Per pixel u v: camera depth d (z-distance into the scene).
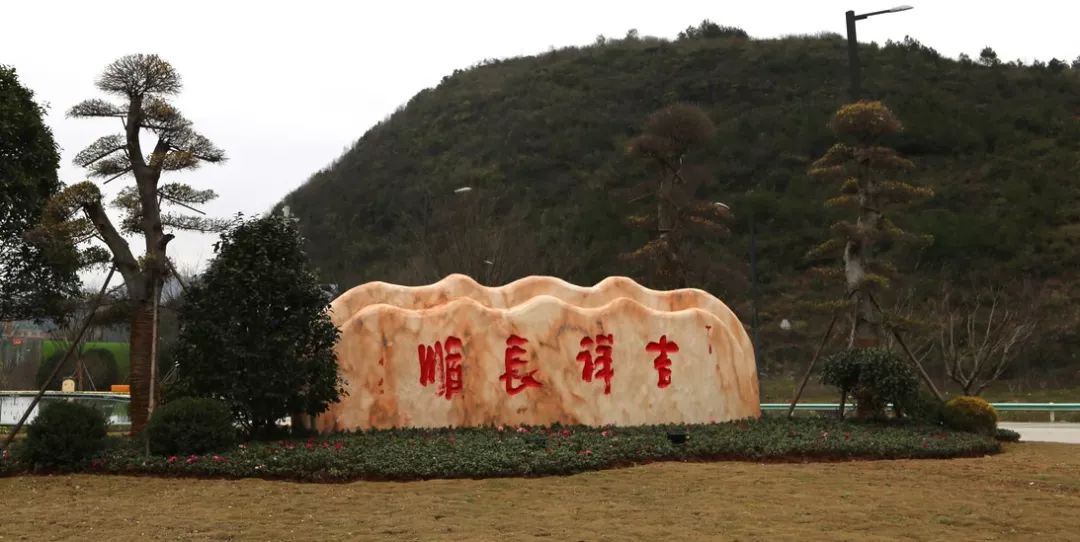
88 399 24.02
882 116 20.64
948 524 9.77
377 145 65.38
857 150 20.75
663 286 27.48
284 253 14.70
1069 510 10.49
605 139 57.19
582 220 47.62
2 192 16.03
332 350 15.29
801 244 47.28
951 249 43.31
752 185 51.38
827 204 21.31
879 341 20.80
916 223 44.38
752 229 34.91
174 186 15.12
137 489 11.67
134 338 15.14
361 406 15.64
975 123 52.81
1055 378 36.22
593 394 17.42
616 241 45.50
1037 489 11.95
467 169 56.47
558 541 8.89
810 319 43.38
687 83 62.31
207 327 14.07
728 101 59.69
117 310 16.58
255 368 14.20
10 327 36.25
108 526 9.57
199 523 9.66
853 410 20.62
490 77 73.25
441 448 13.30
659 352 18.28
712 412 18.73
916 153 51.69
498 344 16.81
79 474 12.79
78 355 30.00
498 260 34.47
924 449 15.16
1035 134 52.22
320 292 14.78
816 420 18.64
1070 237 43.75
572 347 17.39
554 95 64.12
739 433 15.72
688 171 49.97
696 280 40.78
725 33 74.69
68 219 14.84
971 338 28.25
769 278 46.25
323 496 11.09
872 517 10.07
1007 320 30.73
